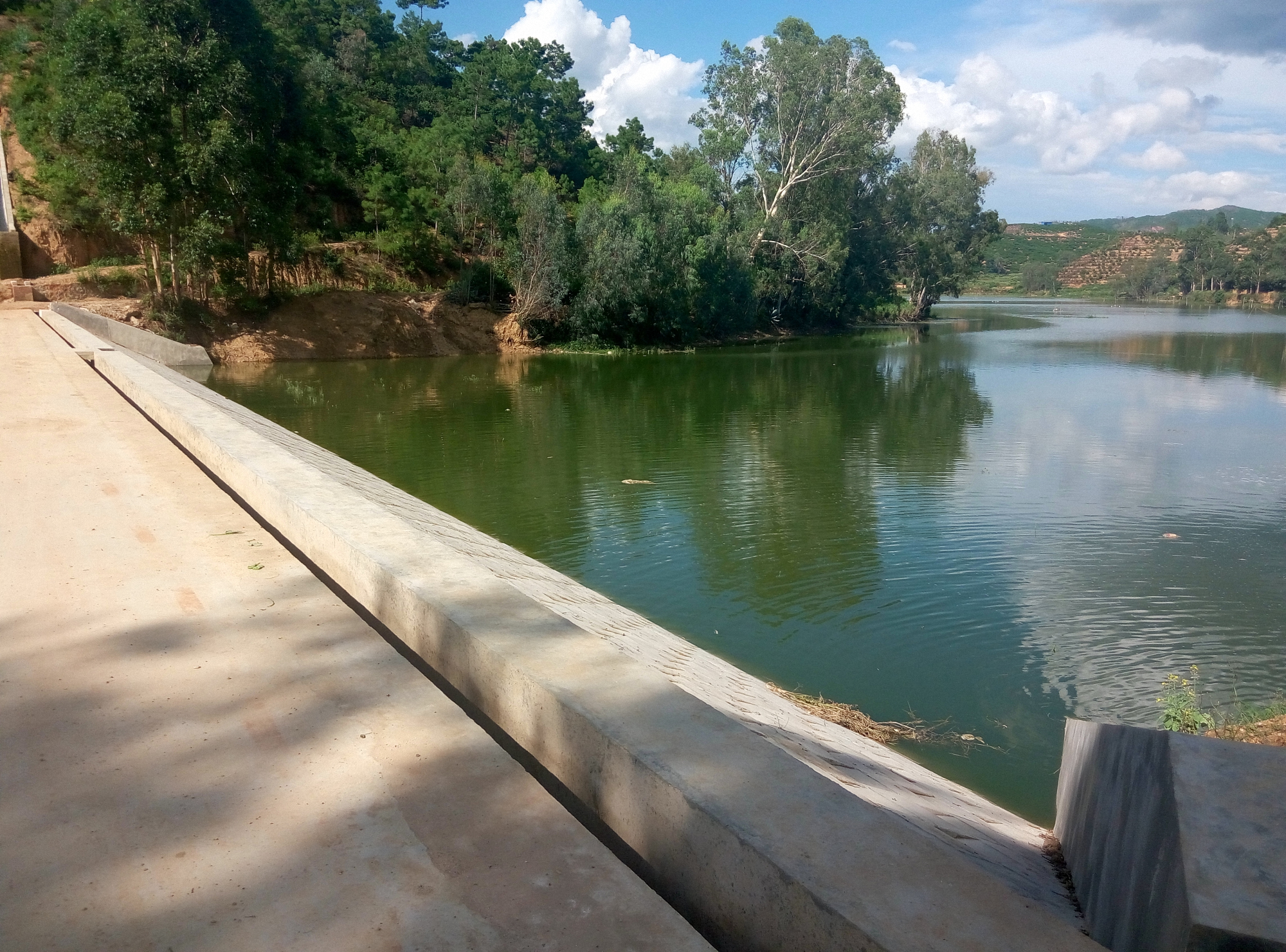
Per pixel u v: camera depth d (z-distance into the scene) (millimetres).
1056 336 64875
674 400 31344
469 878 2268
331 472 13586
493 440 23297
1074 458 20812
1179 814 2273
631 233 49906
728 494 17422
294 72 46781
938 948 1762
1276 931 1831
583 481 18469
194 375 35312
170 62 33812
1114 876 3363
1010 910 1882
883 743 8062
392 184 52219
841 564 13141
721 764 2447
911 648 10234
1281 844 2105
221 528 5441
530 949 2016
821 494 17438
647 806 2457
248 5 38969
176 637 3801
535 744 3008
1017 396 32094
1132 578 12461
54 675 3436
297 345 42031
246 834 2445
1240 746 2551
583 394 32750
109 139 32938
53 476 6801
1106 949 1759
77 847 2383
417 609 3797
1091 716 8656
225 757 2844
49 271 41594
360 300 45688
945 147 82375
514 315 49844
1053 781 7516
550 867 2316
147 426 8938
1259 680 9320
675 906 2393
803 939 1959
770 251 61906
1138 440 23172
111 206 34969
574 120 88812
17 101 43875
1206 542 14148
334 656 3609
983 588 12125
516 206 50375
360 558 4371
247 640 3771
